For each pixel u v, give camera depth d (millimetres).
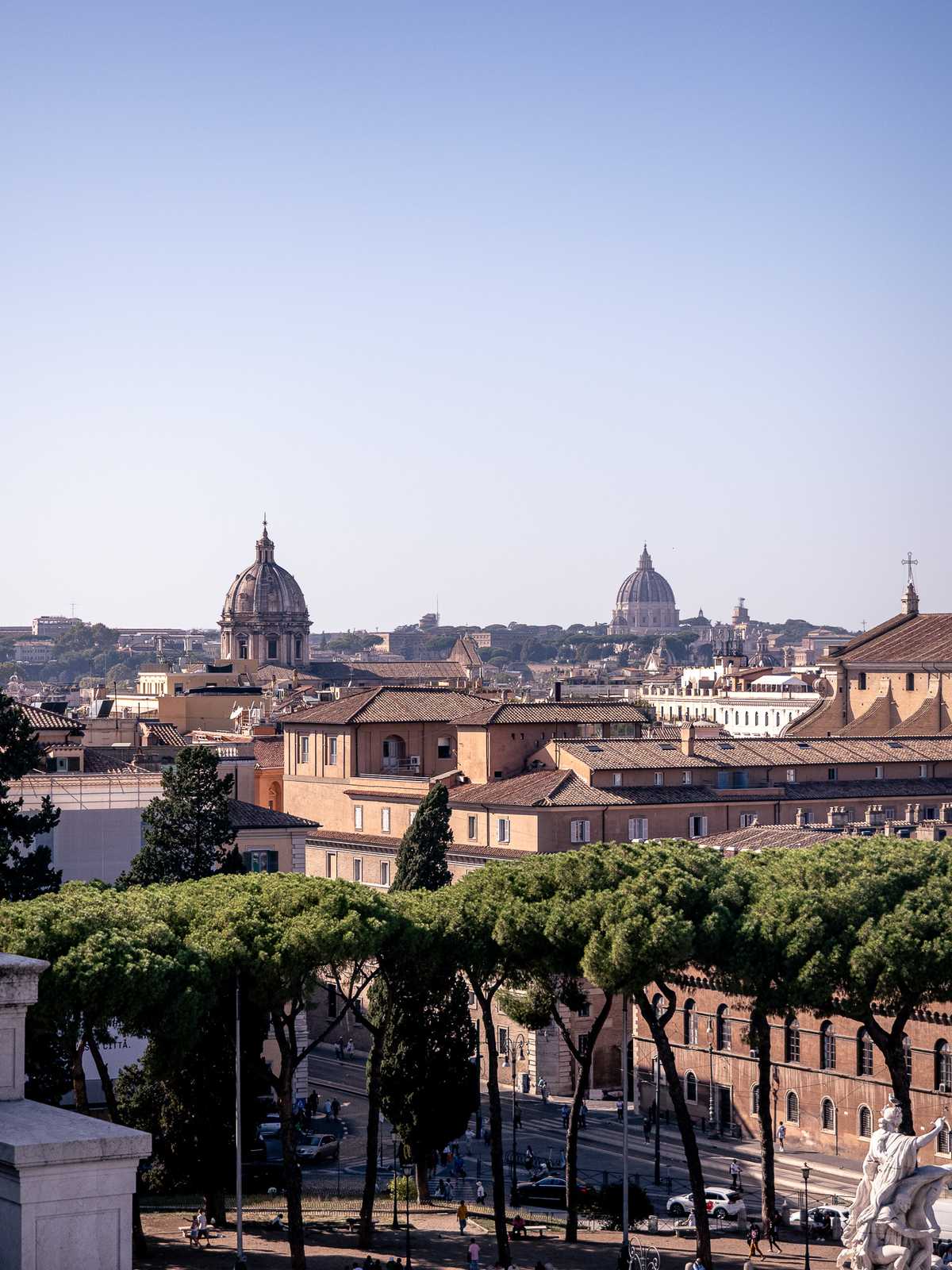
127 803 146375
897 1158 80312
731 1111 147750
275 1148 132250
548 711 196500
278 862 160875
